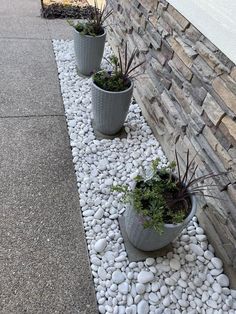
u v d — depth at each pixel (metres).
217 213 1.52
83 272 1.45
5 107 2.29
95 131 2.23
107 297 1.38
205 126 1.59
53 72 2.76
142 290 1.39
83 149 2.06
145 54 2.28
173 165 1.49
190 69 1.67
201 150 1.64
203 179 1.49
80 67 2.73
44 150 2.02
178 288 1.43
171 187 1.44
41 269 1.43
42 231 1.58
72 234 1.59
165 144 2.08
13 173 1.84
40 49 3.03
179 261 1.53
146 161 2.04
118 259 1.50
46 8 3.64
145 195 1.37
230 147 1.41
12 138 2.06
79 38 2.50
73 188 1.82
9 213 1.63
